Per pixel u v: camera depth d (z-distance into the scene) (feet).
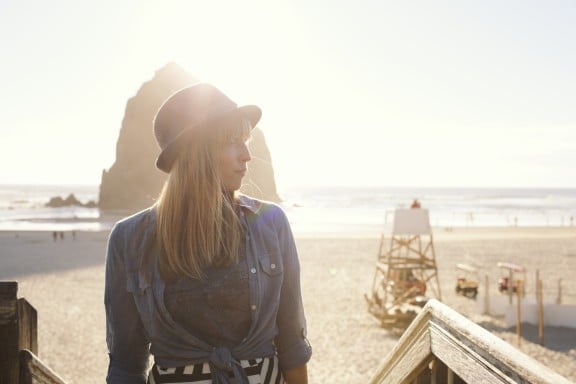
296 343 5.36
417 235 67.36
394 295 65.98
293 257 5.35
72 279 91.81
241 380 4.78
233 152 4.98
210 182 4.84
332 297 74.54
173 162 5.02
